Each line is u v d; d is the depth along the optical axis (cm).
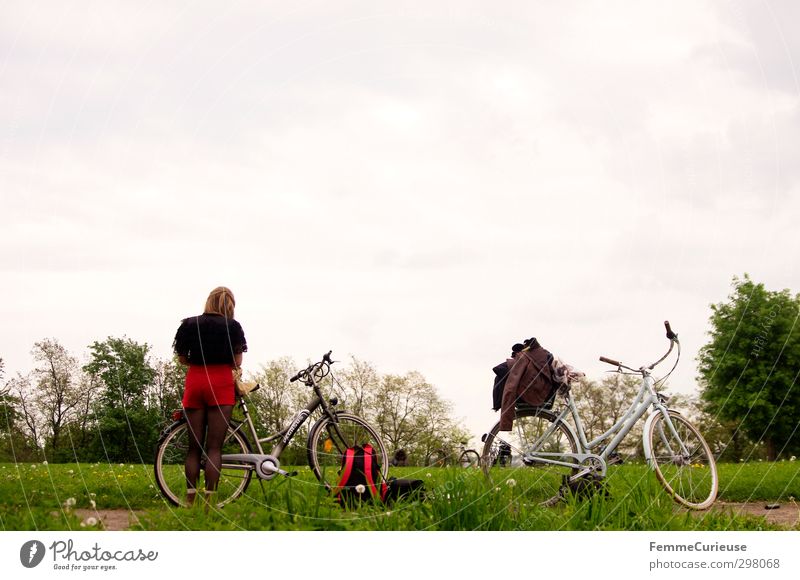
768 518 580
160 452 546
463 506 458
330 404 616
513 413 609
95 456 3322
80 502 571
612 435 606
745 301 3847
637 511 487
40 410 2928
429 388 1470
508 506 474
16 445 2680
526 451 612
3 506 491
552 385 616
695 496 593
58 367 3012
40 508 489
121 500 585
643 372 608
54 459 2997
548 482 586
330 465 604
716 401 3703
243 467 552
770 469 848
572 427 610
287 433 603
